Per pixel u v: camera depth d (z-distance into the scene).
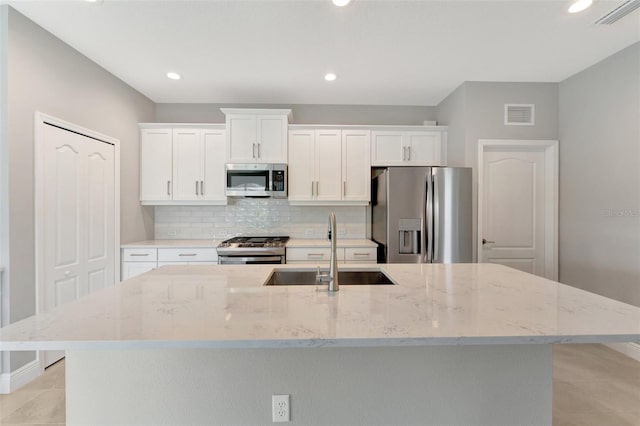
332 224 1.39
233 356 1.20
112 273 3.05
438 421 1.22
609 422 1.79
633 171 2.52
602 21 2.17
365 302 1.22
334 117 3.92
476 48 2.58
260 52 2.65
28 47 2.16
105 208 2.96
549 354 1.24
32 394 2.03
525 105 3.25
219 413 1.20
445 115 3.69
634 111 2.51
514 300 1.24
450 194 3.05
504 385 1.23
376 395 1.21
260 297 1.29
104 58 2.74
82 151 2.67
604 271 2.77
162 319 1.03
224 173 3.57
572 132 3.09
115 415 1.20
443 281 1.57
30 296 2.18
